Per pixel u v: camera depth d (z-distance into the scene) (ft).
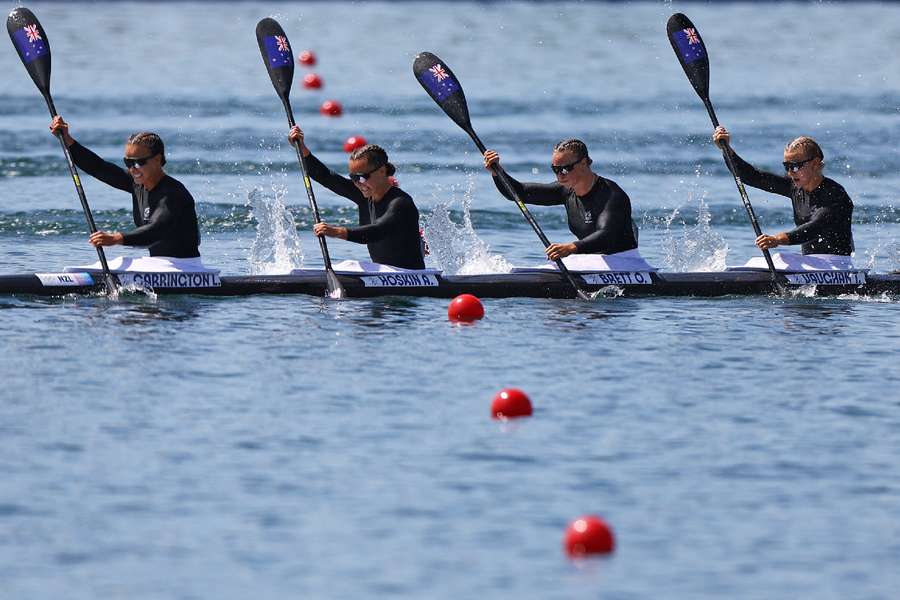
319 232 170.71
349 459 110.73
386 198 175.42
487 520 98.94
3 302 162.91
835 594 88.43
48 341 145.28
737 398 129.59
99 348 142.92
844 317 167.22
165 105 359.87
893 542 96.48
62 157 282.15
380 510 100.37
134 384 130.21
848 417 124.16
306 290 174.09
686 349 148.25
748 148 311.68
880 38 596.29
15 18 185.68
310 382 132.26
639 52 513.86
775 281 181.78
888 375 138.51
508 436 117.08
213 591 87.40
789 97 398.83
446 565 91.50
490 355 144.15
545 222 237.86
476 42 539.29
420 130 330.13
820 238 183.83
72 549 93.20
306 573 90.02
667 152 306.55
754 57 513.45
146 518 98.37
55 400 124.57
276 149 301.22
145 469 107.76
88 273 169.17
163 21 613.93
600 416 123.34
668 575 90.63
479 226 232.73
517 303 172.65
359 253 212.84
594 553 93.40
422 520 98.73
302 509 100.37
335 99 381.60
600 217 179.11
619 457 112.37
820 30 630.74
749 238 228.43
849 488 106.42
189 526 97.14
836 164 296.71
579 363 141.49
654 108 370.53
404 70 450.71
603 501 102.83
